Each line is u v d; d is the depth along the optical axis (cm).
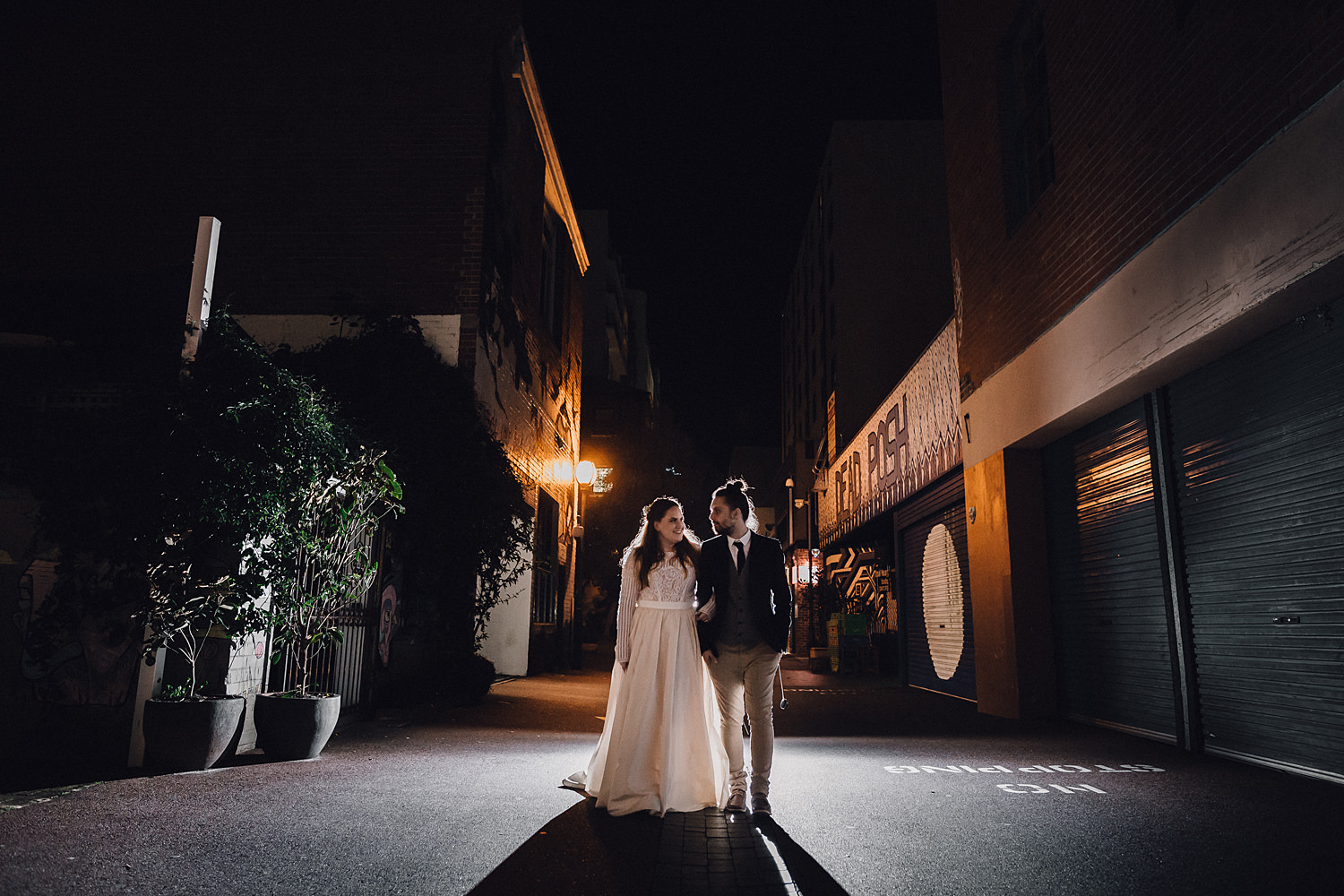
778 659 489
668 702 477
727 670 487
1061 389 870
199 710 559
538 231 1733
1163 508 748
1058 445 977
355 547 788
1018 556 998
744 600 488
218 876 339
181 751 556
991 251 1080
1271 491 615
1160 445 751
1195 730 702
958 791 536
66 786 507
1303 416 582
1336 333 551
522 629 1617
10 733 594
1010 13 1020
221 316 609
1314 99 515
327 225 1256
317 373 1052
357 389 1034
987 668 1053
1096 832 431
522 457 1563
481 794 507
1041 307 926
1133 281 732
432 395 1063
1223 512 671
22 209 1268
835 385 2700
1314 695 570
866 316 2686
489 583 1241
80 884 324
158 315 1080
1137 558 801
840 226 2747
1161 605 758
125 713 595
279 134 1285
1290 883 350
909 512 1567
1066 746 743
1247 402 641
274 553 611
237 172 1275
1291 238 532
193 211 1262
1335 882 351
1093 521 892
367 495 732
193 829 409
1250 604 638
